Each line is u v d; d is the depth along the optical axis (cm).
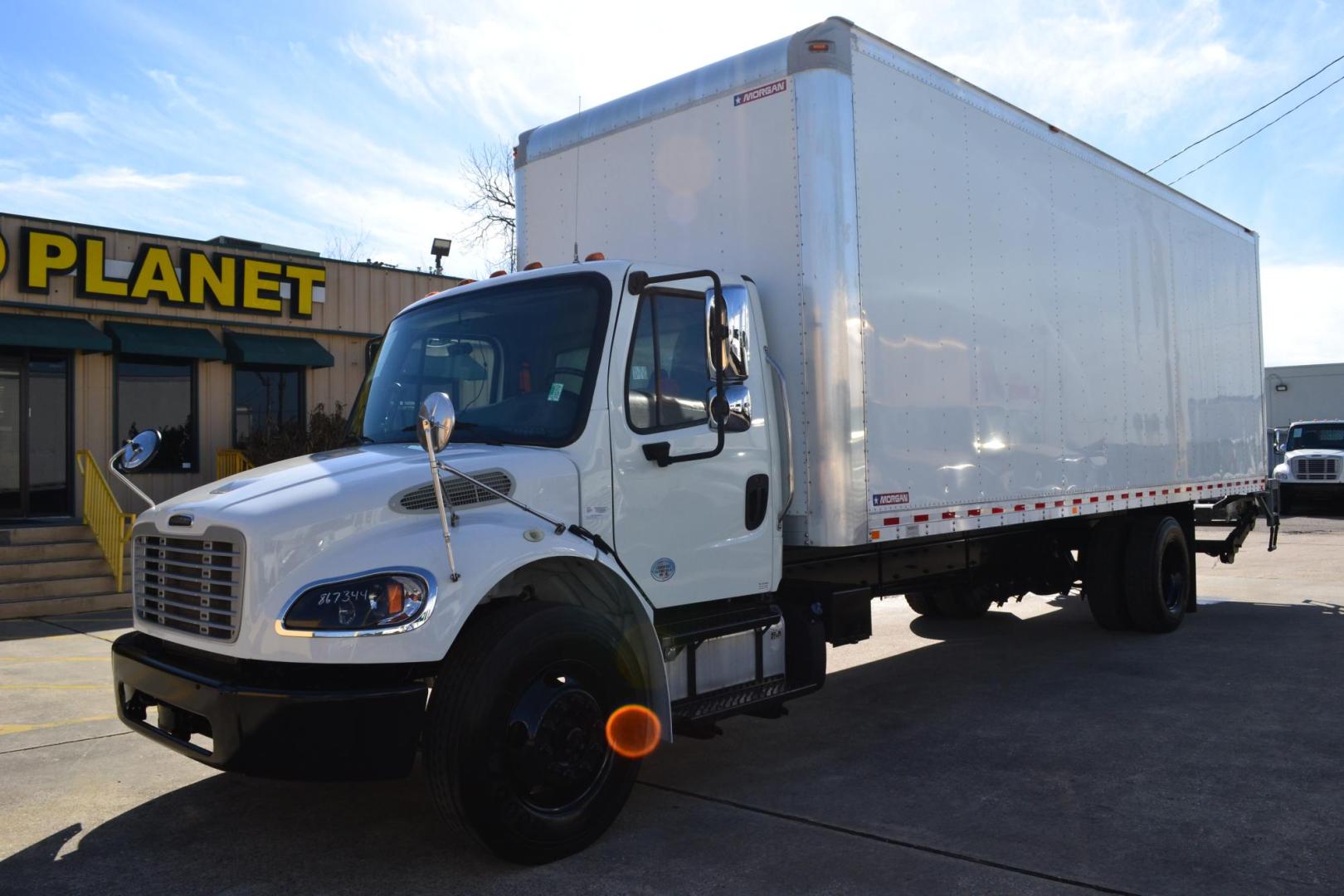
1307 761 508
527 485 409
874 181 542
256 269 1553
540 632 385
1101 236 773
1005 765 514
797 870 383
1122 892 360
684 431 467
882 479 536
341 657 350
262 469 458
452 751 363
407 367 508
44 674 793
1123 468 792
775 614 514
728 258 546
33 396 1407
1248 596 1138
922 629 970
